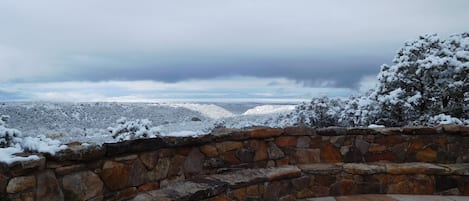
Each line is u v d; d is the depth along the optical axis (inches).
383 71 256.7
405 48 256.1
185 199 97.7
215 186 106.7
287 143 140.5
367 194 136.9
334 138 145.6
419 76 236.2
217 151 122.3
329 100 304.3
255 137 131.6
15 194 67.3
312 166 137.8
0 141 109.1
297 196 130.8
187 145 112.7
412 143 147.3
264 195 121.0
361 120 245.4
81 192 81.7
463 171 137.0
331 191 135.3
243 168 128.2
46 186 73.5
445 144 147.6
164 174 105.7
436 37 244.7
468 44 236.8
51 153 74.3
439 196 135.7
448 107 238.1
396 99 229.9
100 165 87.5
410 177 138.4
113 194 90.5
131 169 95.7
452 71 227.8
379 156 146.4
